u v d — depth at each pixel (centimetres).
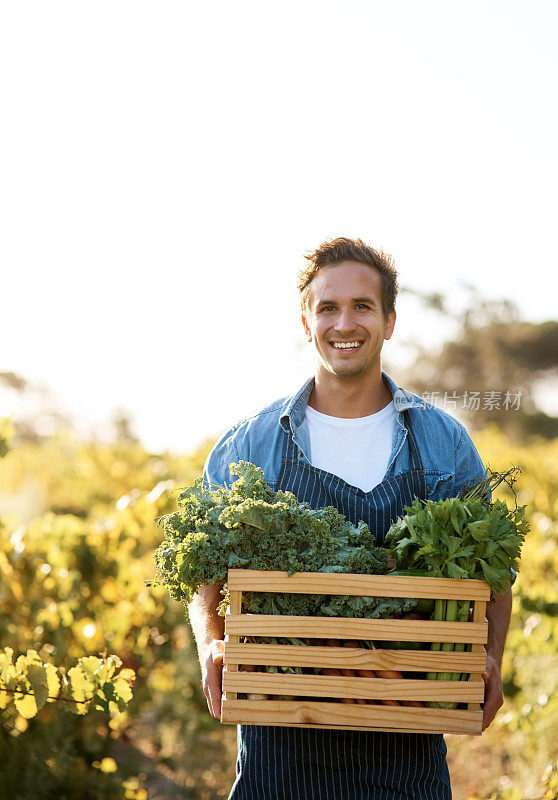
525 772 421
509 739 467
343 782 240
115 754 451
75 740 398
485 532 218
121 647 450
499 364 2225
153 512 491
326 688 217
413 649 220
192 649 496
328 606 219
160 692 500
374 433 263
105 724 405
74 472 1099
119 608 458
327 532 225
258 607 222
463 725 218
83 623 418
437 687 218
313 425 265
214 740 496
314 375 272
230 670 220
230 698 219
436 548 220
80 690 283
